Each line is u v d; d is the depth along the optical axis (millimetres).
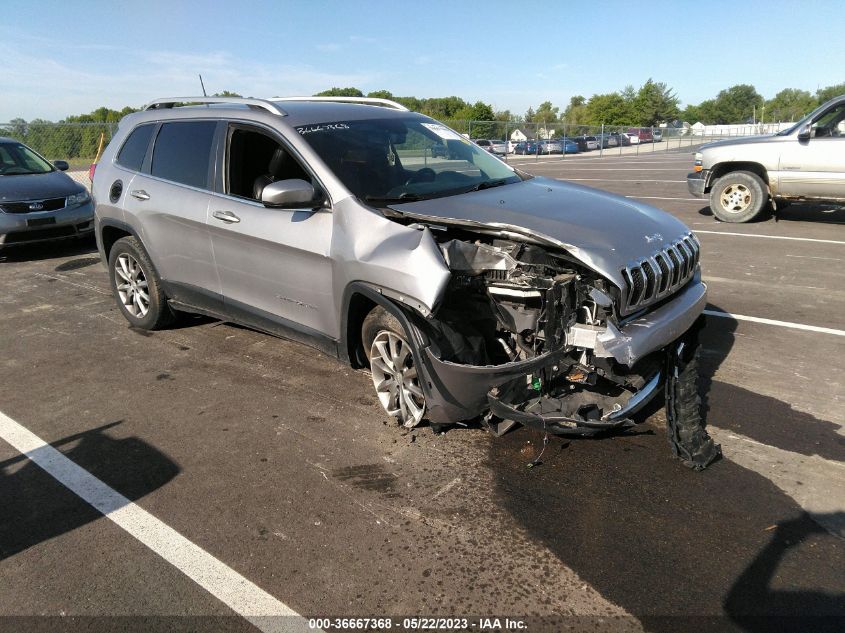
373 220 3535
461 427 3729
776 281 6621
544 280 3014
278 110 4289
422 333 3178
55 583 2605
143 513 3047
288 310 4156
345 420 3885
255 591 2529
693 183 10672
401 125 4594
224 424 3893
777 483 3146
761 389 4172
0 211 8227
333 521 2941
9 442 3762
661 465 3320
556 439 3596
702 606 2396
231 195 4426
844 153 9109
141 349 5199
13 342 5445
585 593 2479
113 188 5383
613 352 2990
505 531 2842
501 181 4367
